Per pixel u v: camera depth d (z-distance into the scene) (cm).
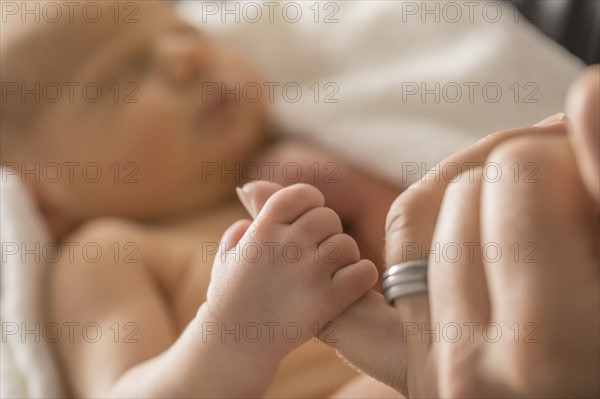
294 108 107
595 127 30
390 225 43
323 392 78
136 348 78
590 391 33
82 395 78
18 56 97
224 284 50
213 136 100
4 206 92
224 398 54
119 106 97
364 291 45
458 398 36
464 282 37
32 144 99
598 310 33
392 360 42
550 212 34
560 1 115
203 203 102
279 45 119
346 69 115
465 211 38
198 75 100
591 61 111
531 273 34
